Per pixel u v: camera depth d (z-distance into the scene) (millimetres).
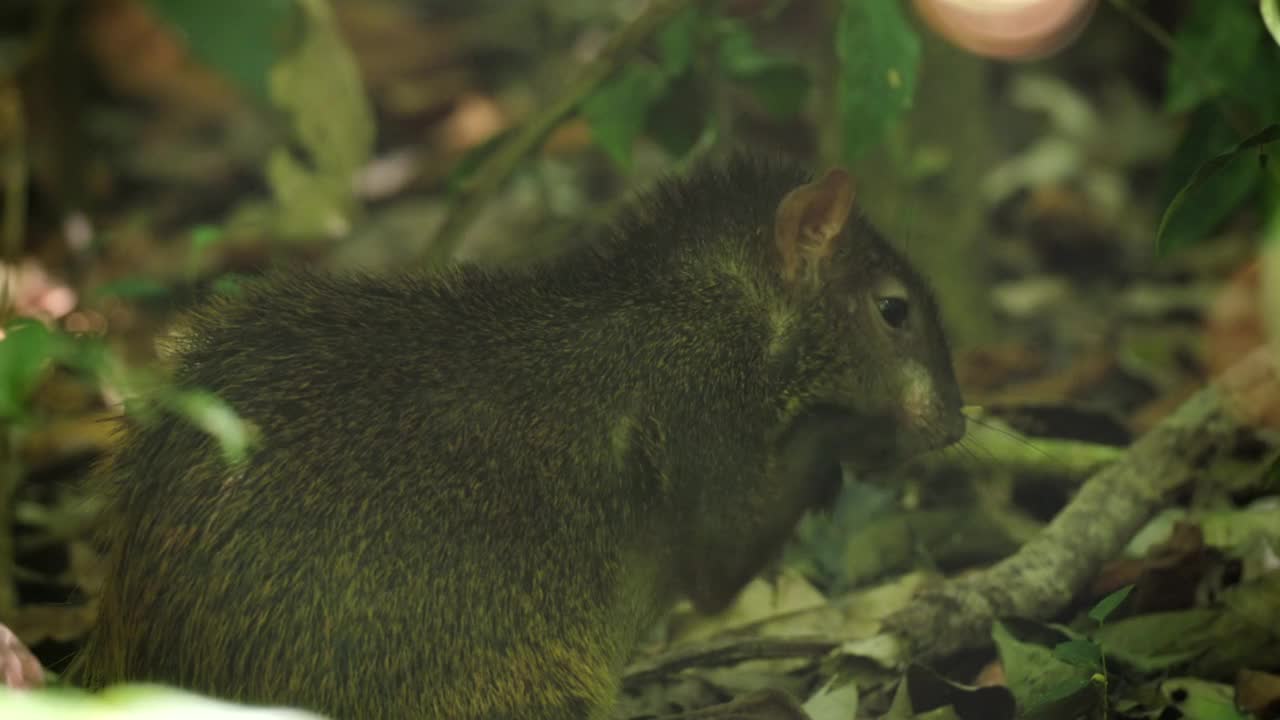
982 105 12148
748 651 7750
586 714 6789
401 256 13469
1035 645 7113
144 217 13516
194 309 7215
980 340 12055
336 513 6227
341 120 9914
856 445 7941
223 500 6152
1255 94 8422
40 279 11852
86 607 8266
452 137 15047
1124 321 12688
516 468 6668
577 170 14445
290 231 10500
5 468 8484
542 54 16828
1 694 3207
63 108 13180
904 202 11852
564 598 6715
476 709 6387
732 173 7832
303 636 6090
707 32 9398
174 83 15969
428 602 6293
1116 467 8234
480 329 6938
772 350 7523
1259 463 8586
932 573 8555
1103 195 14305
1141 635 7414
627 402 7086
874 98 8078
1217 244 13586
